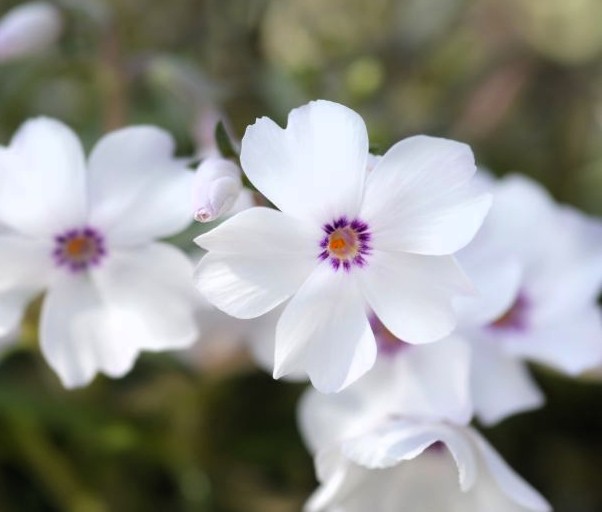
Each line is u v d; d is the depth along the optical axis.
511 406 0.14
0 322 0.14
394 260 0.13
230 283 0.12
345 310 0.13
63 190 0.14
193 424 0.17
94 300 0.14
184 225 0.14
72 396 0.17
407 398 0.14
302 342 0.13
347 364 0.13
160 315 0.14
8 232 0.14
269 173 0.12
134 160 0.14
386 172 0.12
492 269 0.14
